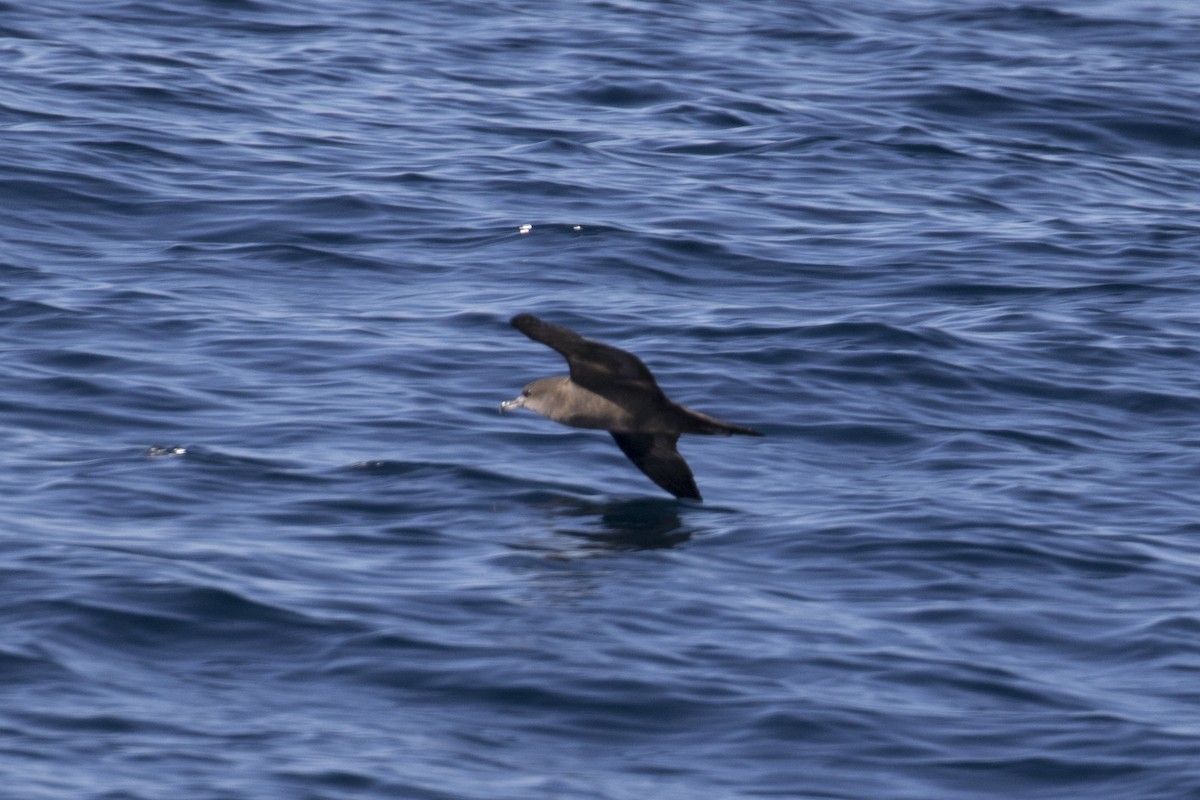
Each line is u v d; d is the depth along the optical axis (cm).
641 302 6375
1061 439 5369
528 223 7088
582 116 8794
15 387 5356
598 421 4169
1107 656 3938
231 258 6638
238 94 8656
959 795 3331
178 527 4431
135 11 10044
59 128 7769
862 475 5081
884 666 3809
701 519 4656
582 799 3238
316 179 7475
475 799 3225
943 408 5588
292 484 4759
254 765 3297
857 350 5922
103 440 5031
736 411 5475
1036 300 6588
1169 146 9025
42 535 4288
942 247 7100
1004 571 4341
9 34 9338
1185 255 7181
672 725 3538
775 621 4006
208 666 3694
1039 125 9100
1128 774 3400
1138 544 4547
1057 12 11656
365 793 3222
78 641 3734
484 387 5547
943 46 10531
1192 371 5938
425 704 3578
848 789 3334
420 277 6556
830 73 9862
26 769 3231
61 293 6166
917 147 8506
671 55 10019
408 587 4109
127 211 7025
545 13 10869
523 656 3762
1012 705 3672
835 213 7500
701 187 7719
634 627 3928
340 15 10438
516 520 4597
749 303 6412
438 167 7762
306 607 3953
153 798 3158
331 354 5741
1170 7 12088
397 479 4828
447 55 9781
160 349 5722
